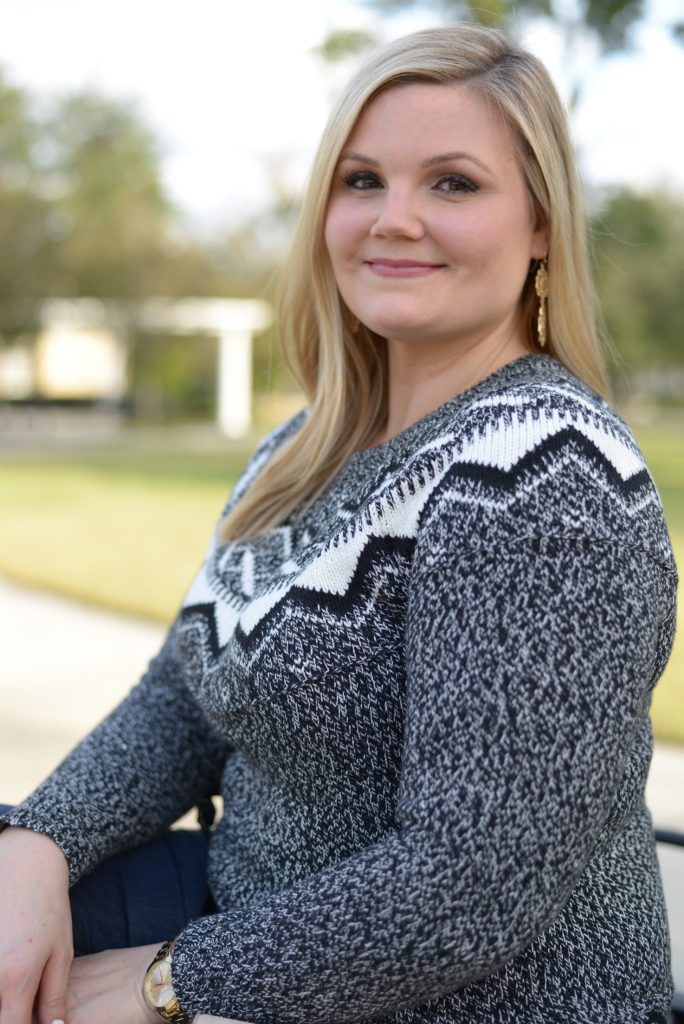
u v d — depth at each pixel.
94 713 4.09
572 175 1.44
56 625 5.55
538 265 1.49
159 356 36.75
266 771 1.34
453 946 1.06
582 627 1.06
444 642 1.09
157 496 11.86
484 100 1.36
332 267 1.61
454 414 1.35
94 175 30.42
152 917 1.48
